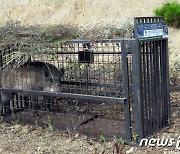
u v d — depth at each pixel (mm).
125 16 17578
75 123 6762
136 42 5551
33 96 7199
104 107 7609
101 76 7723
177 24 15188
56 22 19156
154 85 6090
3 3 21109
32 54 6414
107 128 6445
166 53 6355
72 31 6461
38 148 5918
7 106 7340
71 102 7660
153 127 6125
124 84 5730
